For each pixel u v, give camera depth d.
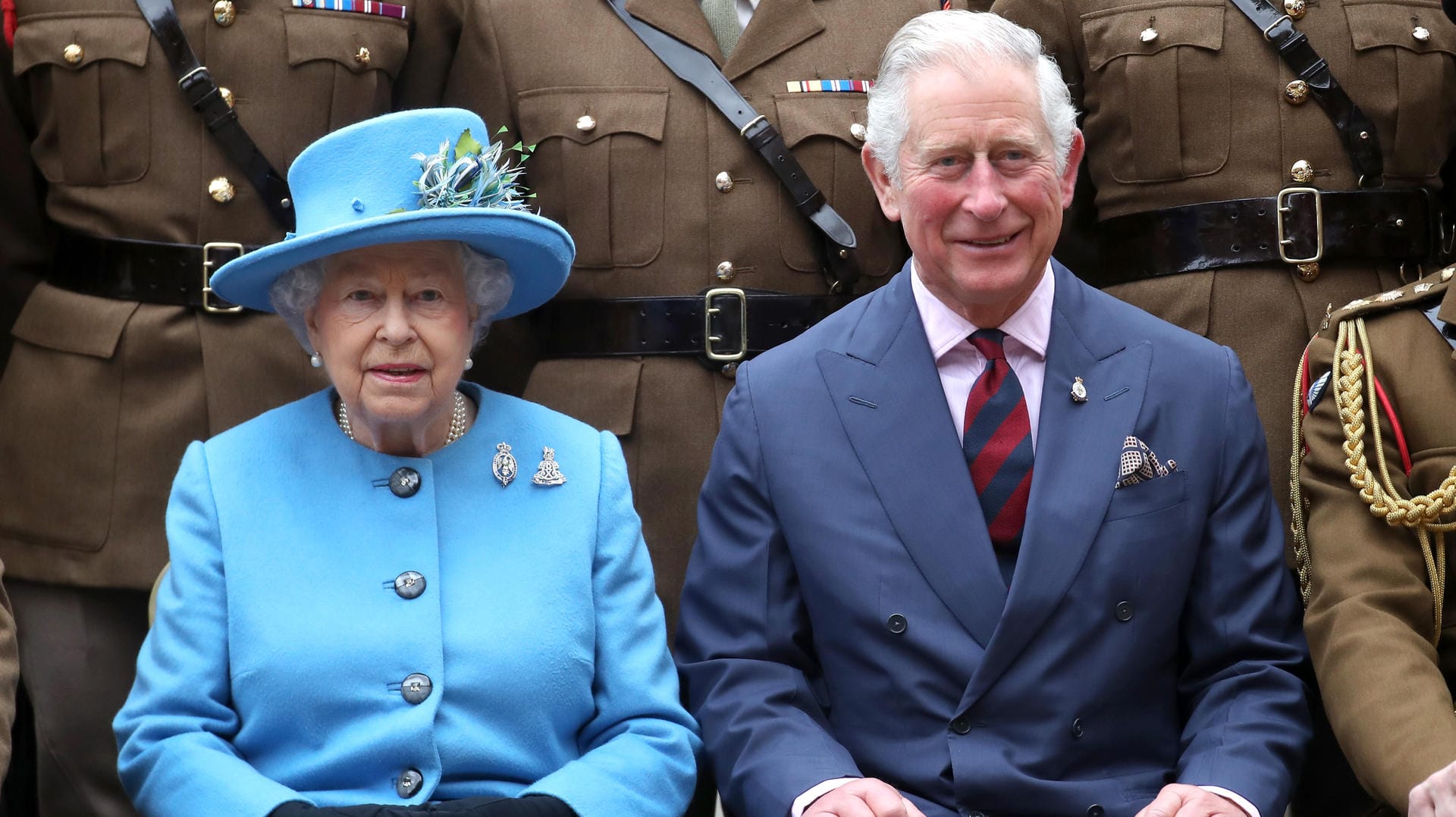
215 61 13.97
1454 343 11.64
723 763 11.34
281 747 10.74
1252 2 13.69
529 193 14.36
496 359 15.05
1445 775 10.17
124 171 13.93
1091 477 11.38
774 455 11.79
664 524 13.86
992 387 11.75
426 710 10.60
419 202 10.99
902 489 11.49
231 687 10.80
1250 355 13.45
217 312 13.94
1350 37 13.62
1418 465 11.59
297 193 11.22
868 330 12.03
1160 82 13.70
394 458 11.20
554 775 10.66
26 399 14.16
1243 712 11.27
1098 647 11.25
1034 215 11.32
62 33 13.97
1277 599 11.70
